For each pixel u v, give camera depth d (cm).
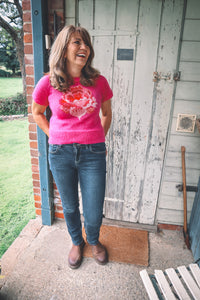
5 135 630
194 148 189
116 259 180
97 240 174
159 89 177
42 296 150
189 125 182
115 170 207
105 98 144
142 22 163
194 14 156
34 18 161
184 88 174
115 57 174
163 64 170
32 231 211
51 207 216
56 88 122
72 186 148
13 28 1029
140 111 185
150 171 202
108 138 198
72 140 129
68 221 164
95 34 171
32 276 164
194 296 104
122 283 161
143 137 192
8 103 935
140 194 211
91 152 133
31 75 179
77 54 118
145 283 111
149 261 181
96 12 166
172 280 112
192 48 164
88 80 125
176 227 216
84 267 173
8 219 252
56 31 166
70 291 154
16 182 357
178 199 207
